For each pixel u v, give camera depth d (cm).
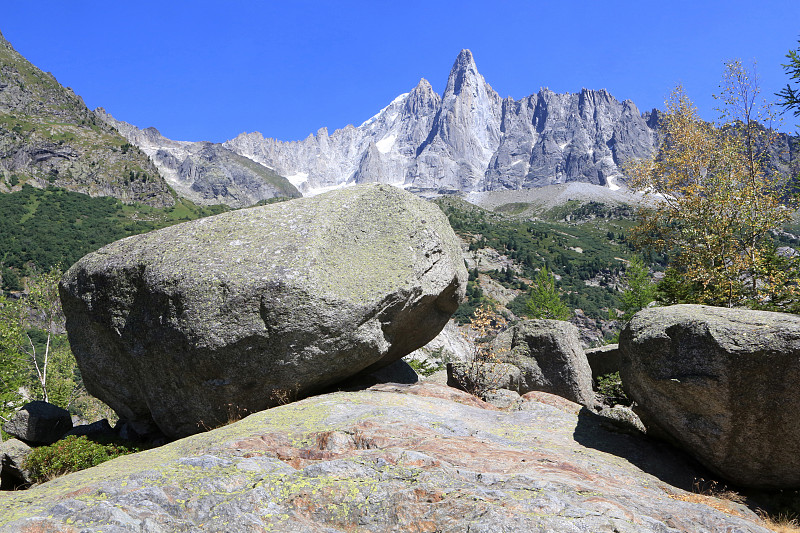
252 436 912
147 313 1233
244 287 1144
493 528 555
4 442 1412
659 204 2534
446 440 870
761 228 2148
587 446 1011
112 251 1337
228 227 1262
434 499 630
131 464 880
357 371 1300
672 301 2348
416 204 1405
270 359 1170
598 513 604
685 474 966
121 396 1381
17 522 543
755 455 884
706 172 2500
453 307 1509
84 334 1376
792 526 800
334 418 994
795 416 827
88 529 530
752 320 859
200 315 1158
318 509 631
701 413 906
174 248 1241
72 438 1400
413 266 1287
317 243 1207
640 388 993
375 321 1230
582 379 1697
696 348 883
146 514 584
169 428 1313
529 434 1030
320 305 1149
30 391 3522
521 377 1688
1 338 2959
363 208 1321
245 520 583
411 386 1339
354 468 718
